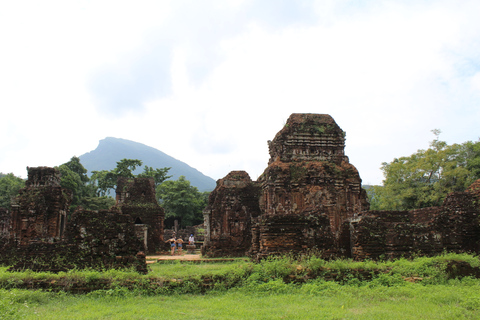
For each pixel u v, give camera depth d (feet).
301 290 43.75
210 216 96.99
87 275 42.80
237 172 100.07
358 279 47.24
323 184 90.63
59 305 36.86
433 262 49.55
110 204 203.62
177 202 224.74
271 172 90.33
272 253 57.98
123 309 35.35
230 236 93.81
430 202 145.69
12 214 87.20
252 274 46.73
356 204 92.07
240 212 95.61
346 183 92.32
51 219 88.53
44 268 47.93
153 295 42.19
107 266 48.88
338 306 36.68
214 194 102.73
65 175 182.80
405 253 56.85
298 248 58.95
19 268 47.80
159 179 260.01
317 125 98.37
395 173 153.69
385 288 43.57
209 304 37.45
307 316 32.22
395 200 149.79
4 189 172.35
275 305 37.24
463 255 53.21
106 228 50.67
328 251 59.52
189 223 228.84
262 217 61.41
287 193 89.56
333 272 47.88
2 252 60.95
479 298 36.17
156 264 76.43
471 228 62.39
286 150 96.32
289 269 47.57
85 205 194.39
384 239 57.62
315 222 60.64
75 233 49.85
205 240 95.50
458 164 142.51
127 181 118.21
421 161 141.69
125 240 51.06
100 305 37.11
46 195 89.30
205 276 45.68
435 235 59.26
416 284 44.80
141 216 112.37
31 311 33.65
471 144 143.23
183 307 36.50
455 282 46.03
